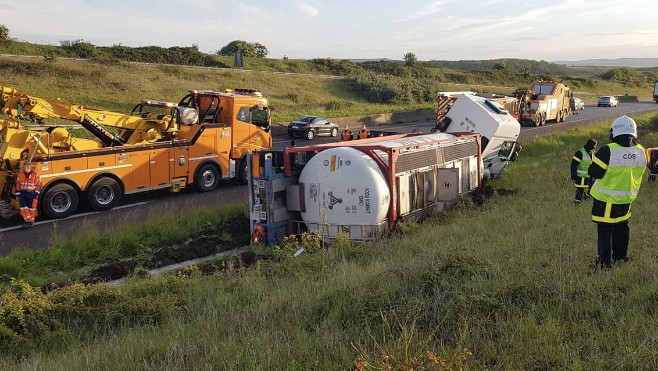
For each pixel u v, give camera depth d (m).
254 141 17.61
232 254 10.33
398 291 5.78
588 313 4.89
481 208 12.45
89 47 45.28
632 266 6.14
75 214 13.17
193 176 15.78
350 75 59.34
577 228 8.81
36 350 5.50
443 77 71.00
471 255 6.67
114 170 13.75
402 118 40.78
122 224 11.71
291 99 43.28
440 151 12.22
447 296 5.49
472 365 4.01
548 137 26.42
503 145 16.53
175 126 15.91
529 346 4.29
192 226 11.72
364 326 5.05
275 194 10.64
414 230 10.20
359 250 9.03
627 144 6.25
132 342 5.11
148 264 9.66
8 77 31.50
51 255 9.64
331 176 10.33
